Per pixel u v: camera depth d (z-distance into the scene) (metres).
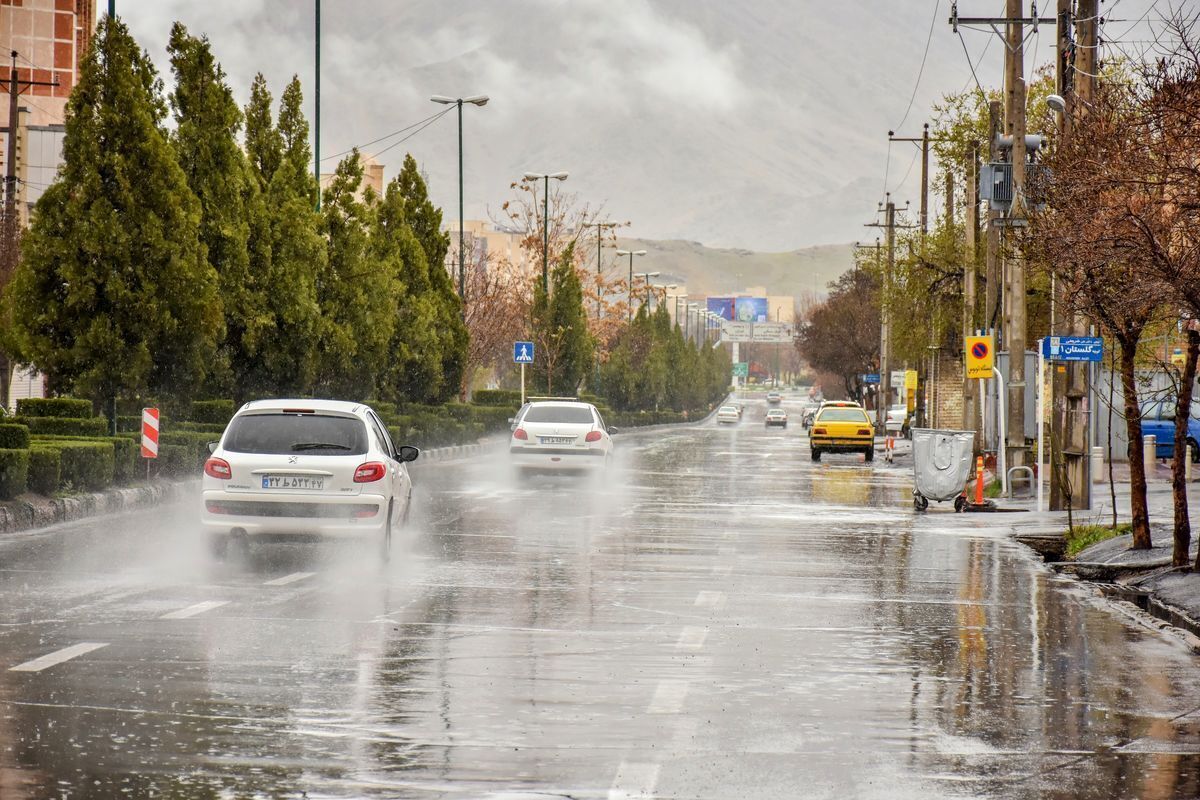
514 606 28.20
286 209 74.38
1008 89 66.00
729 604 29.23
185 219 58.84
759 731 17.48
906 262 115.50
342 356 79.81
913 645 24.48
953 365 134.75
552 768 15.48
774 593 31.17
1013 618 28.22
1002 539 45.91
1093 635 26.09
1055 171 36.28
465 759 15.80
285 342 73.94
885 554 40.47
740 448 133.25
